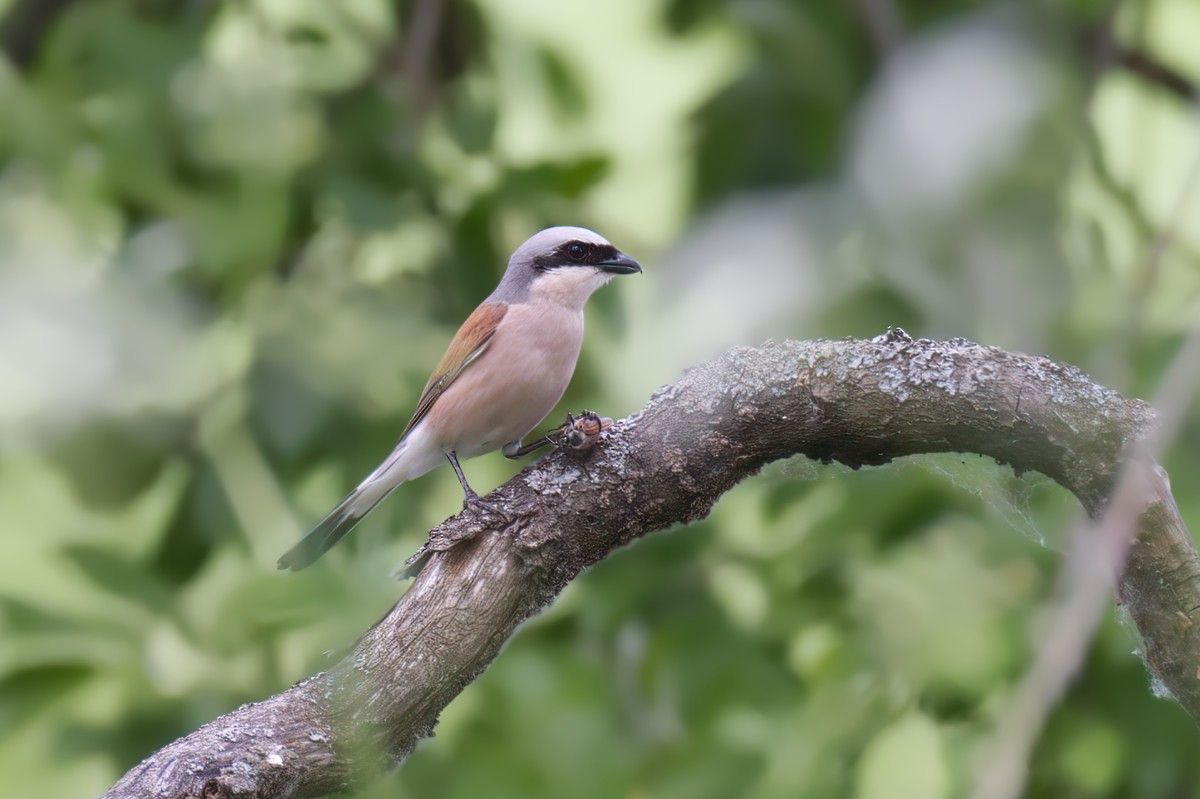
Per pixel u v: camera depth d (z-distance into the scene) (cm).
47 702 923
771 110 1168
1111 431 578
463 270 1080
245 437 1063
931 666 955
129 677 927
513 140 1275
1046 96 1116
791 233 1095
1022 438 589
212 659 946
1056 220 1102
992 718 929
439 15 1145
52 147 1045
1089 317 1066
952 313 1079
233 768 529
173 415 1056
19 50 1123
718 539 1039
